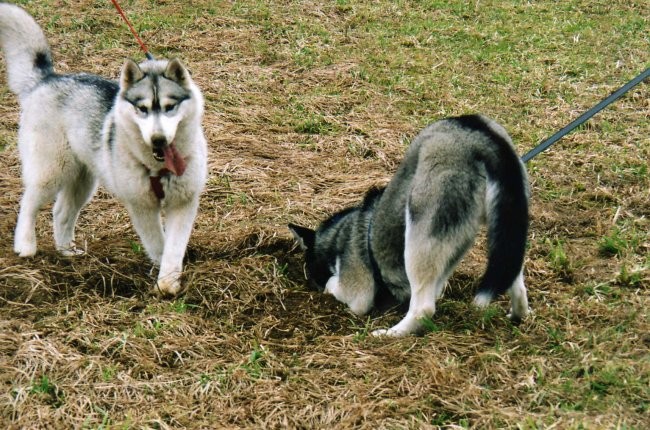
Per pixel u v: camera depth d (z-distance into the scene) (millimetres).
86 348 4133
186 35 7234
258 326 4297
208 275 4527
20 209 4797
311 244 4691
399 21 7898
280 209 5160
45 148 4645
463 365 4039
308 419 3850
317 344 4215
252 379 3992
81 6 7805
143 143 4355
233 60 6859
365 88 6492
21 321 4258
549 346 4133
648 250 4742
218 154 5668
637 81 4602
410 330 4207
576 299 4418
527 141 5828
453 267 4191
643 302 4371
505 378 3980
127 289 4535
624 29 7730
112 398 3910
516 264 4020
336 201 5238
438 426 3785
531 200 5227
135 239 4895
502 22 7965
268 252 4824
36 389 3914
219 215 5109
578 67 6812
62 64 6637
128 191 4469
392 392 3926
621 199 5203
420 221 4117
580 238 4914
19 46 4773
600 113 6137
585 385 3914
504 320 4270
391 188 4312
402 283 4379
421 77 6668
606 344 4102
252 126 6008
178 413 3854
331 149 5789
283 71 6719
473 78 6699
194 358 4113
